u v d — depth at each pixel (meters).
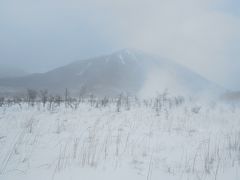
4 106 17.39
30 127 8.78
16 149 6.25
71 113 12.86
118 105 15.72
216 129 9.62
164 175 4.95
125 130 8.67
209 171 5.20
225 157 6.17
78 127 9.09
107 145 6.70
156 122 10.50
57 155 5.84
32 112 13.26
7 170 4.90
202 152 6.50
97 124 9.70
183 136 8.23
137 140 7.35
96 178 4.61
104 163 5.39
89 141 7.09
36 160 5.51
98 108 15.44
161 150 6.55
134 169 5.16
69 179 4.51
